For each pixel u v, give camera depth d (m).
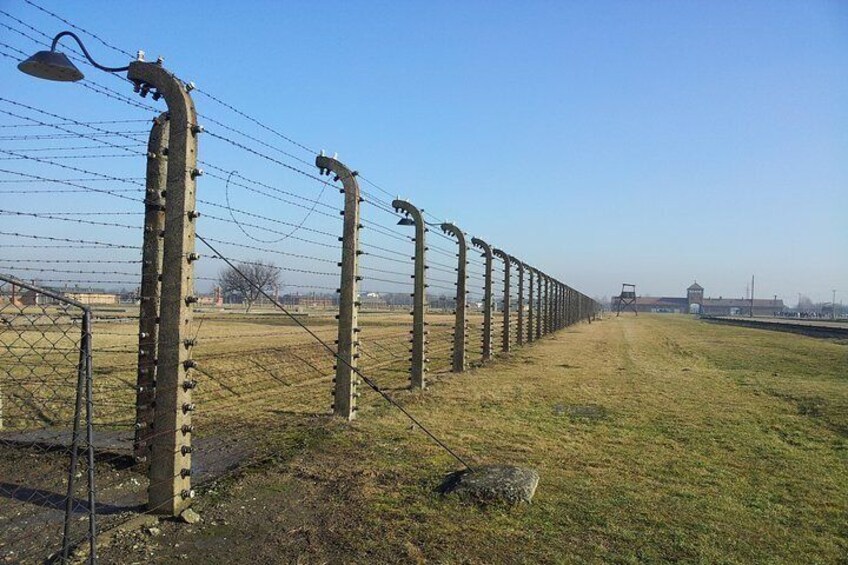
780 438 8.87
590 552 4.73
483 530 5.10
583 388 13.16
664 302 180.25
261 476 6.37
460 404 10.74
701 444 8.34
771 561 4.68
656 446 8.16
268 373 13.31
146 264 6.48
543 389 12.84
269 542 4.81
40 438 7.42
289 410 9.73
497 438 8.27
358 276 9.45
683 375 16.36
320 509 5.51
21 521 5.00
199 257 5.37
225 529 5.04
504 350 21.12
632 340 33.75
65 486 5.89
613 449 7.92
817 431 9.30
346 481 6.25
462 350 15.82
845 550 4.93
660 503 5.90
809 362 21.28
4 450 6.96
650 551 4.78
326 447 7.53
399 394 11.67
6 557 4.30
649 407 11.02
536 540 4.93
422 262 12.58
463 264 15.84
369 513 5.42
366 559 4.55
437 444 7.82
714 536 5.12
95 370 10.73
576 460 7.32
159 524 5.06
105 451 6.94
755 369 18.78
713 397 12.38
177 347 5.19
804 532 5.29
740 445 8.34
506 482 5.94
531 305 26.94
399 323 32.97
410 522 5.24
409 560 4.54
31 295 5.18
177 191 5.21
